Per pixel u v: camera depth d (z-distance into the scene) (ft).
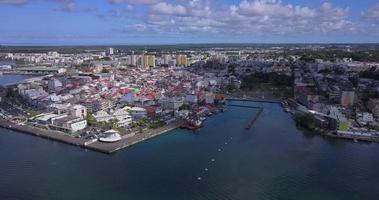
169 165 560.20
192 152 628.28
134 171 533.14
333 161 583.17
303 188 476.13
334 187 480.23
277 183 492.13
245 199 442.91
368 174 525.75
